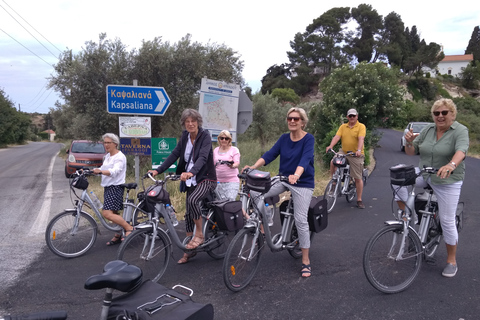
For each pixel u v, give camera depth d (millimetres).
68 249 4824
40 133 83312
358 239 5238
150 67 11461
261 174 3590
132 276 2111
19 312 3395
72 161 12852
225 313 3334
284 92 52969
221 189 5469
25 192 9961
